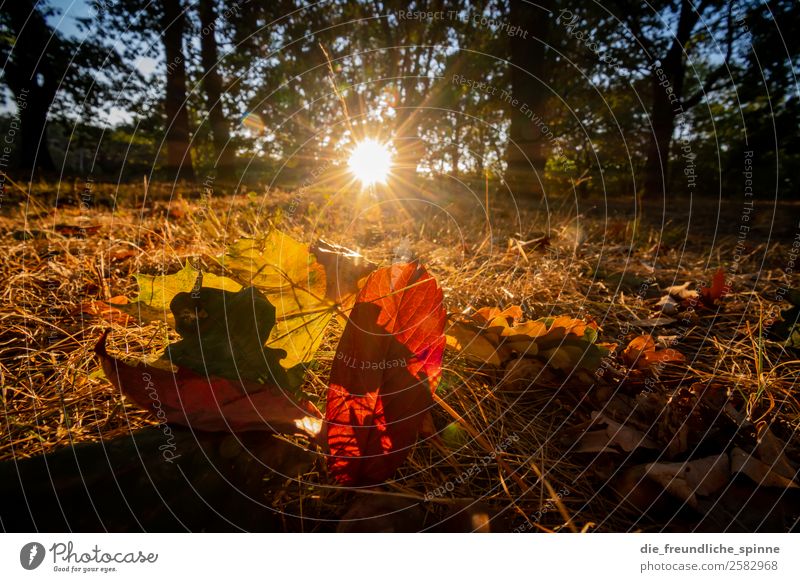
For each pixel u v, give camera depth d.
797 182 15.70
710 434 0.96
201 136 11.77
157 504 0.67
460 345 1.16
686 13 11.80
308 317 0.93
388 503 0.74
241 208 3.66
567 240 3.37
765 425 1.02
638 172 13.77
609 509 0.83
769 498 0.81
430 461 0.91
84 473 0.67
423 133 5.33
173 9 8.30
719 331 1.67
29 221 3.04
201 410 0.73
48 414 1.00
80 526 0.64
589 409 1.08
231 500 0.70
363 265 0.91
